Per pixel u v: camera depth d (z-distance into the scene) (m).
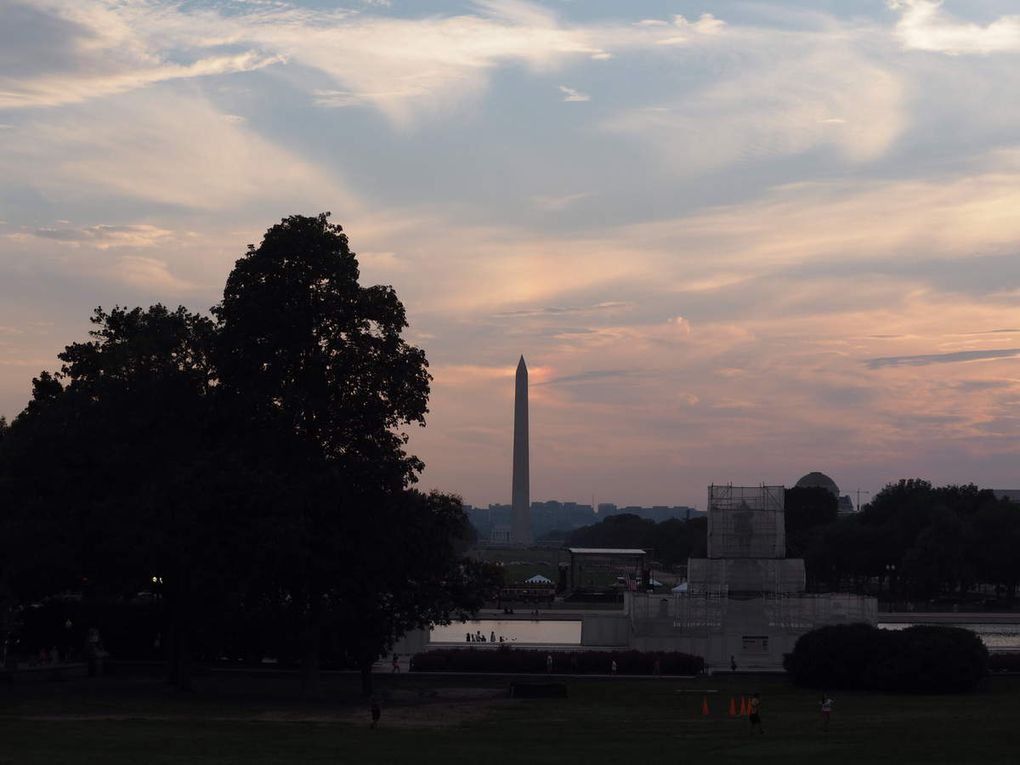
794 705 91.06
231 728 74.25
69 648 111.12
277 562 88.75
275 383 94.88
